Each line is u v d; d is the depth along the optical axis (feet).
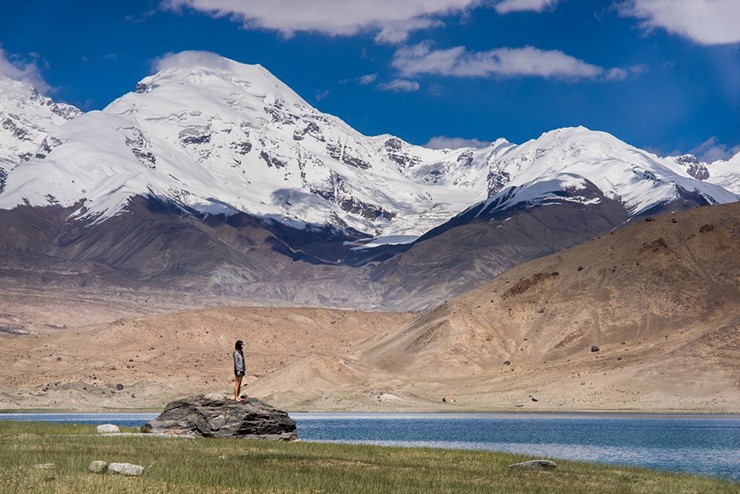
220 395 268.62
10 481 150.71
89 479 155.02
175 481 158.71
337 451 233.55
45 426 281.13
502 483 187.52
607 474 213.66
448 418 604.90
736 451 336.49
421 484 176.55
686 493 189.06
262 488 158.71
